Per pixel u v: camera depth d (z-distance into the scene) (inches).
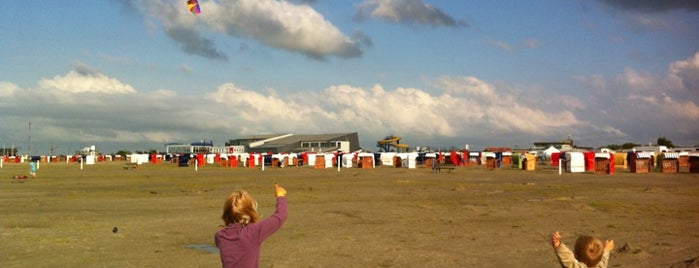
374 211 866.8
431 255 501.7
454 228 673.0
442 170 2571.4
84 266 465.7
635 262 458.3
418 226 693.9
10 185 1592.0
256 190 1352.1
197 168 3068.4
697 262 442.0
